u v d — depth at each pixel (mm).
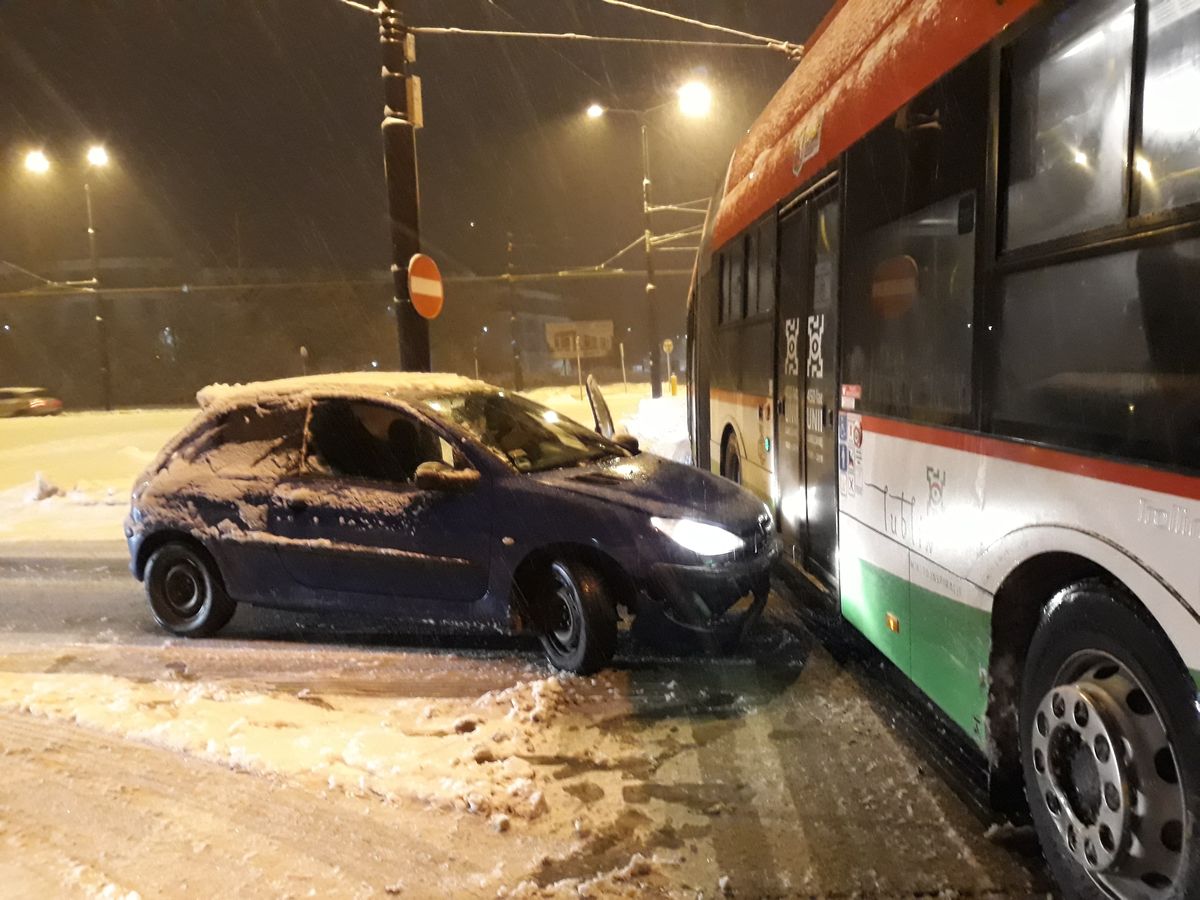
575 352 40406
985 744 3600
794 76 7266
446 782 4055
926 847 3547
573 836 3691
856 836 3637
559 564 5438
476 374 58562
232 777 4195
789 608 6594
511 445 6148
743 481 8539
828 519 5738
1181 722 2555
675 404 23594
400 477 6059
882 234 4629
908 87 4297
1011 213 3385
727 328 9148
